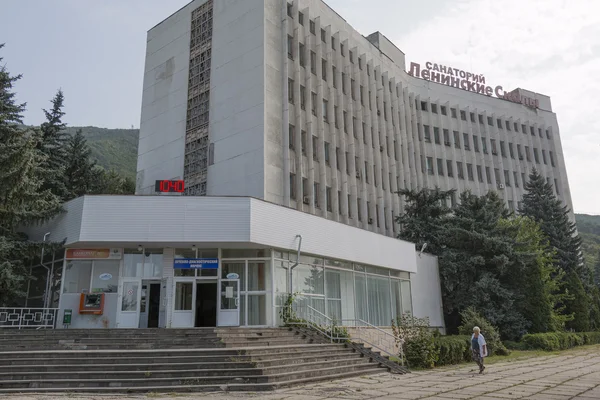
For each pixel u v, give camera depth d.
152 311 22.00
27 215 22.78
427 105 52.72
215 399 11.59
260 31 34.09
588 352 28.62
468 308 29.00
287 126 33.56
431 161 51.00
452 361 21.42
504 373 17.73
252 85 33.44
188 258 22.61
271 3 35.22
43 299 23.80
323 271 25.80
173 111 38.62
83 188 37.47
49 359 13.93
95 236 21.44
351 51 42.28
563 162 62.72
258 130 32.22
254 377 13.45
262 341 17.84
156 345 16.69
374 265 29.16
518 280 33.78
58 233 23.12
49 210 22.88
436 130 52.75
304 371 14.90
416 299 32.66
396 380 15.57
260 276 22.92
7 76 29.17
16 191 22.11
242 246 22.75
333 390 13.14
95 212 21.70
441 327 34.06
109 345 16.55
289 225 23.81
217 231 21.75
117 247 22.44
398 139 46.44
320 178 35.44
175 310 21.97
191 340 16.92
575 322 38.12
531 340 30.00
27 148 22.52
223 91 35.22
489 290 32.06
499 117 58.50
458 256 34.06
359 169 39.72
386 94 46.19
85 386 12.86
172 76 39.62
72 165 37.12
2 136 24.05
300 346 17.58
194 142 36.22
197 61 38.00
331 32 39.88
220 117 34.84
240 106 33.75
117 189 47.28
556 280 38.00
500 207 38.62
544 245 38.31
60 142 36.81
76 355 14.29
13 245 22.08
